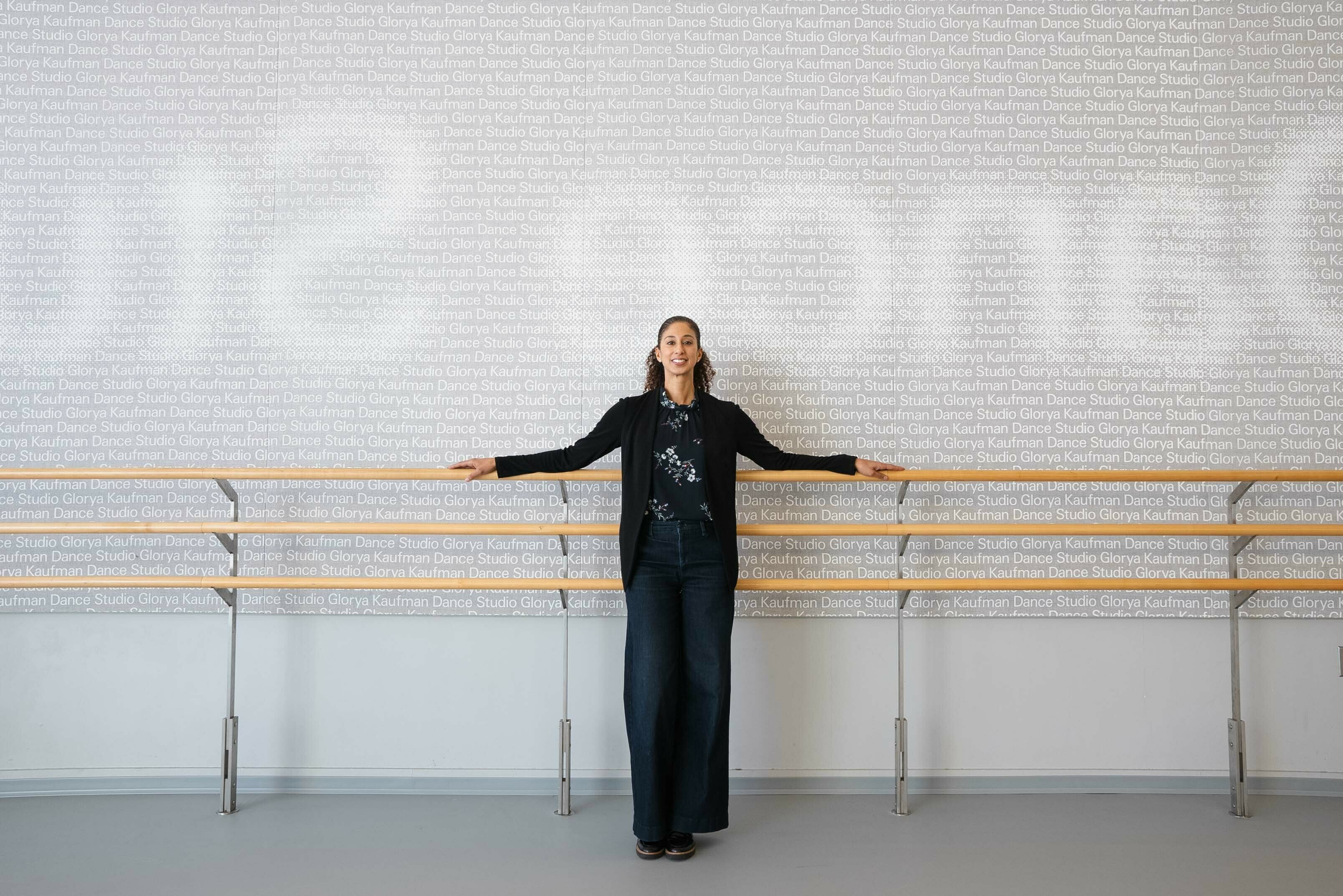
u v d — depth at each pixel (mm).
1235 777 2322
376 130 2492
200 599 2445
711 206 2500
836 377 2488
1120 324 2496
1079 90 2512
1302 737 2467
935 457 2484
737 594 2469
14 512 2451
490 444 2479
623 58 2510
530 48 2508
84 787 2420
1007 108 2512
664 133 2506
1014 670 2484
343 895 1826
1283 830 2201
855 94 2514
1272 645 2486
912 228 2504
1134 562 2484
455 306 2484
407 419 2475
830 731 2477
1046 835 2162
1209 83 2508
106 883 1876
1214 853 2061
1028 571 2488
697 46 2510
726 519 2068
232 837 2123
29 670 2434
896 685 2480
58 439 2449
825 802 2385
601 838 2139
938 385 2490
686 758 2047
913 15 2520
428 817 2266
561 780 2295
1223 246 2498
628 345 2484
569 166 2498
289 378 2469
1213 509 2477
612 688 2461
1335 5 2510
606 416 2176
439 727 2459
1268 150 2506
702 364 2338
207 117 2486
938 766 2473
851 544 2486
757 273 2492
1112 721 2475
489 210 2492
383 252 2486
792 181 2504
